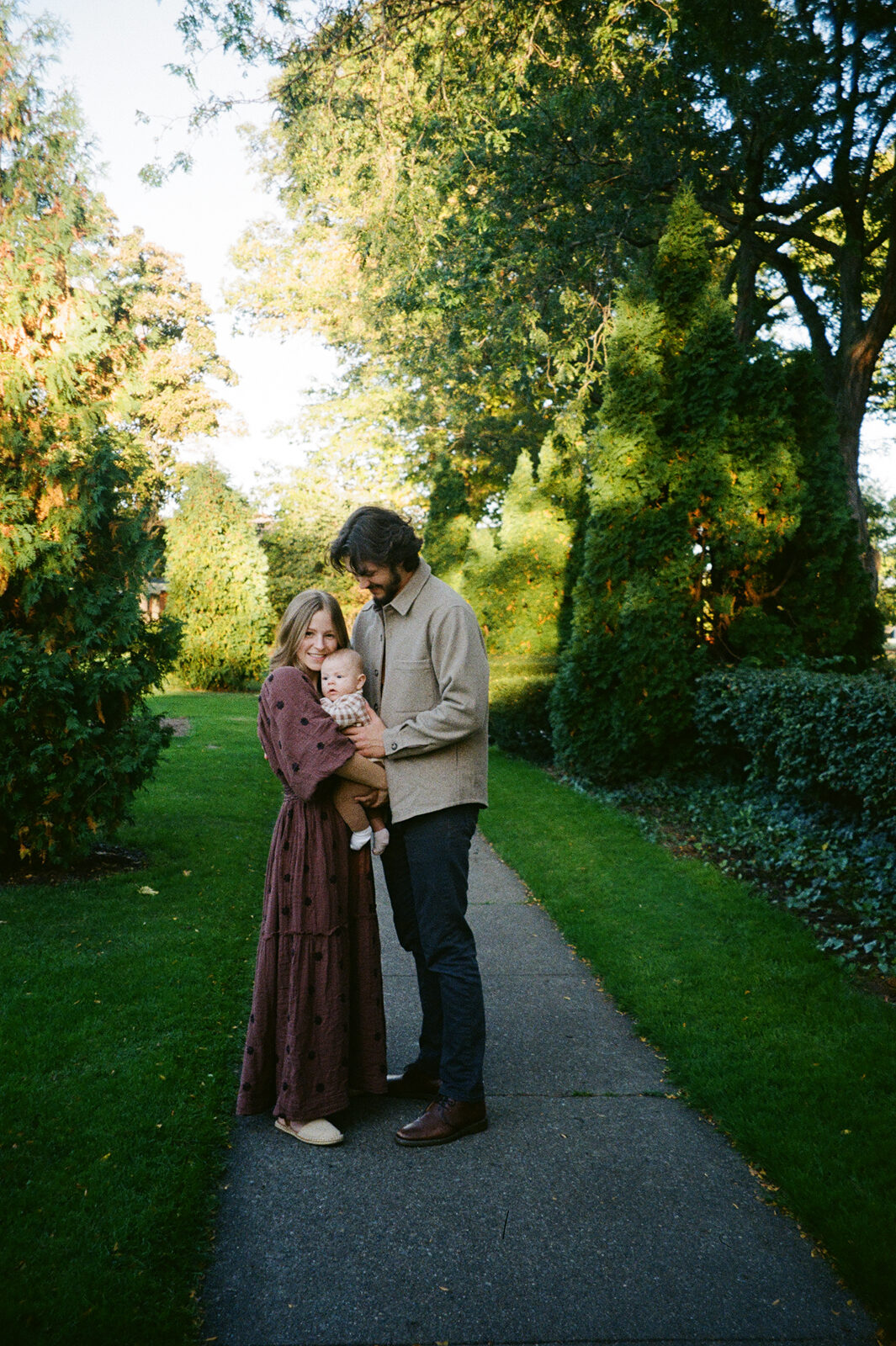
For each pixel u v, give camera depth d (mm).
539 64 9859
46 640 4938
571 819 7152
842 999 3508
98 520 5020
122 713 5238
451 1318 1893
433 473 21328
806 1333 1857
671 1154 2539
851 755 5223
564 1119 2744
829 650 7668
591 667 8070
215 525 18500
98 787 5062
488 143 9727
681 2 9297
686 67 9922
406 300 12125
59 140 5117
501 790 8625
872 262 14156
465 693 2594
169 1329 1808
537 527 12422
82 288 5219
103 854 5570
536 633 12391
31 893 4781
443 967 2654
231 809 7172
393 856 2893
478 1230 2189
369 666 2824
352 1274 2025
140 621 5047
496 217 10516
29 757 4879
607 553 7945
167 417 28875
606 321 11648
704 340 7719
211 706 14922
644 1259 2082
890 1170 2369
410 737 2588
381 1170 2455
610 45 9664
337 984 2633
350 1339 1835
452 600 2678
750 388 7602
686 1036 3256
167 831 6340
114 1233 2086
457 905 2646
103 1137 2492
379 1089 2760
